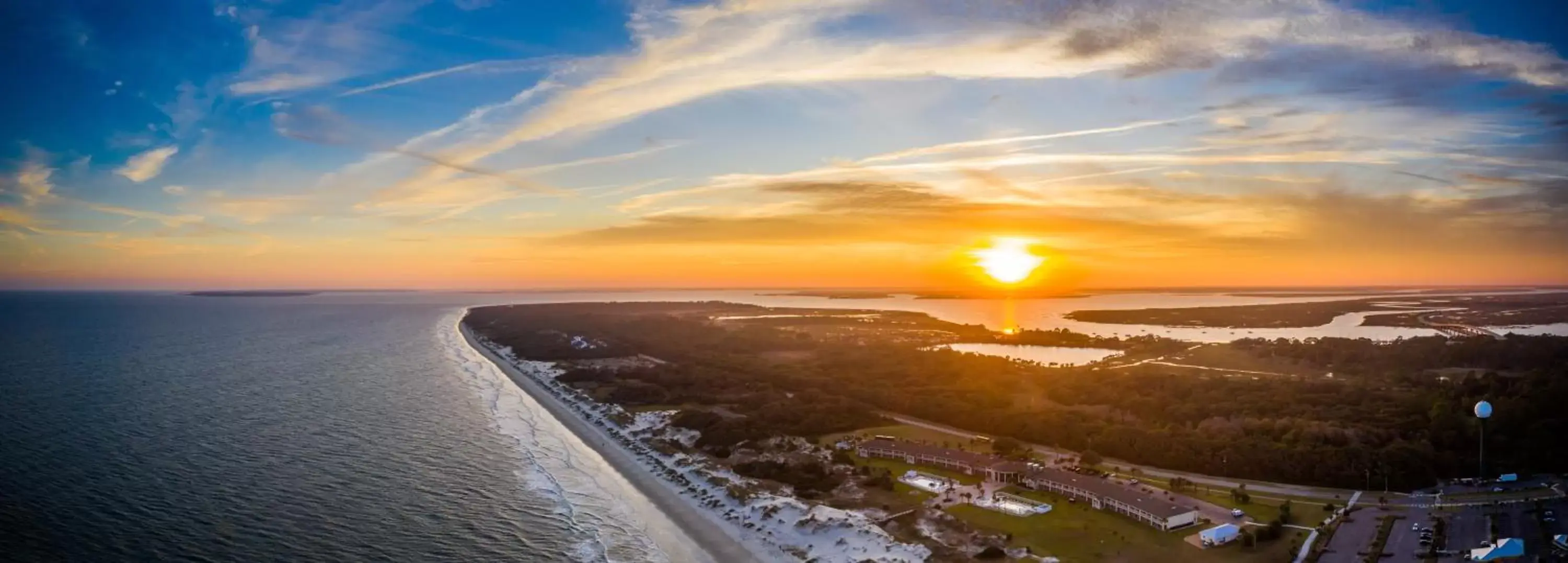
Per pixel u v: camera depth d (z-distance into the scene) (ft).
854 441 483.51
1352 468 380.17
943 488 383.86
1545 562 276.00
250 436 479.00
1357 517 333.01
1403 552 293.23
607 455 474.49
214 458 424.87
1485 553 280.72
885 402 601.62
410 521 338.34
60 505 339.77
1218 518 335.47
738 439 479.00
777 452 455.63
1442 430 443.32
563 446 493.77
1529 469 391.86
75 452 426.92
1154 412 554.87
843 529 325.42
